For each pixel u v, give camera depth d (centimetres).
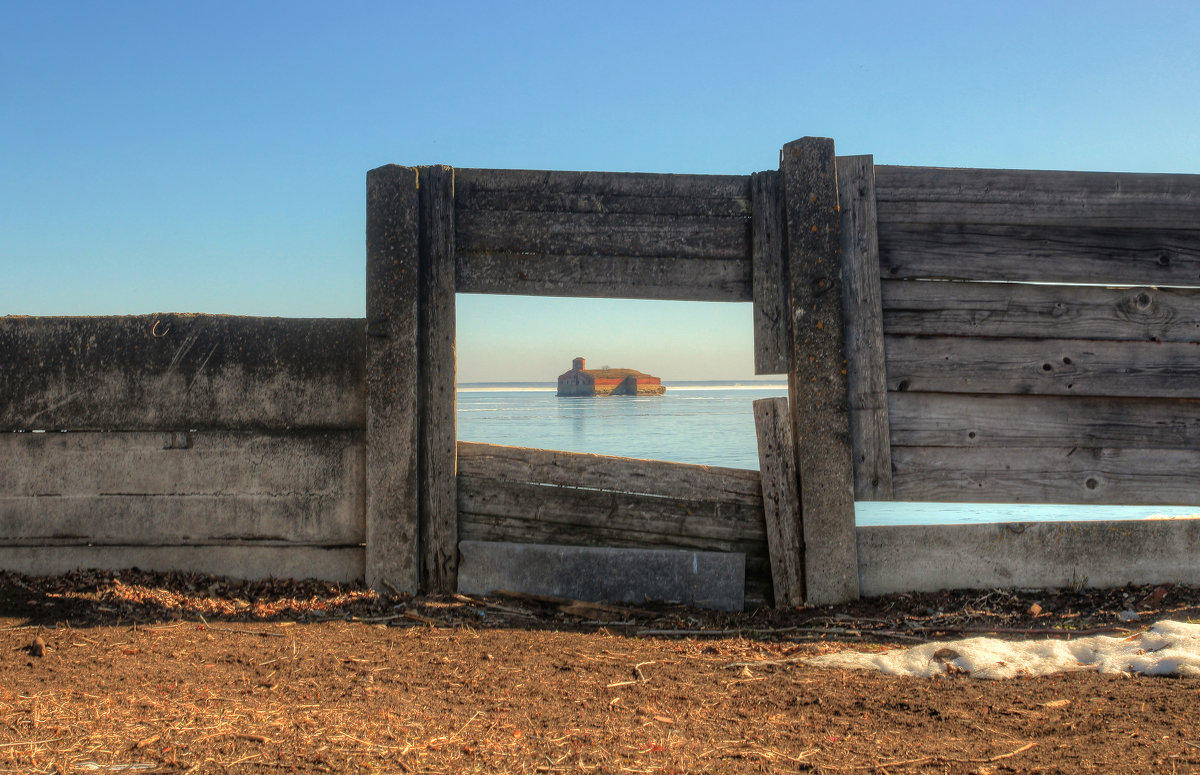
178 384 566
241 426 566
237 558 565
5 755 293
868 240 555
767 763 295
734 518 563
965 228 559
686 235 564
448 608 530
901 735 321
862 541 550
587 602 546
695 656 443
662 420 3738
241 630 484
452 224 557
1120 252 560
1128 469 559
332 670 408
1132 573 550
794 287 548
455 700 365
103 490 566
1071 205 557
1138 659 393
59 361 568
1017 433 558
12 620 496
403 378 548
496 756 301
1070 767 283
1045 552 551
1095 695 355
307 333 566
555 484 567
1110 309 561
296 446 564
